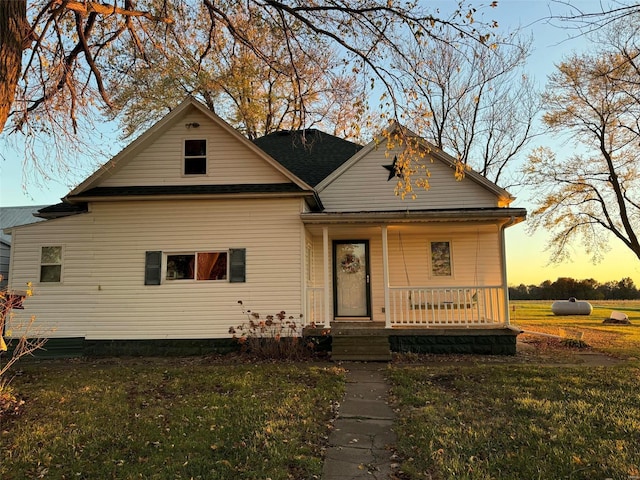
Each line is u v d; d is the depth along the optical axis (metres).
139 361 9.71
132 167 11.12
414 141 8.66
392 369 8.17
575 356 9.80
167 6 9.06
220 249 10.67
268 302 10.45
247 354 10.07
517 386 6.74
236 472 3.93
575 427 4.89
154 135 11.06
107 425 5.15
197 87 16.67
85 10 7.16
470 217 10.08
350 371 8.28
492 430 4.87
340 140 15.45
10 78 5.28
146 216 10.79
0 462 4.21
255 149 10.91
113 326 10.48
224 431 4.90
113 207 10.84
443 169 12.46
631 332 14.95
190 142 11.19
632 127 17.39
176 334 10.44
